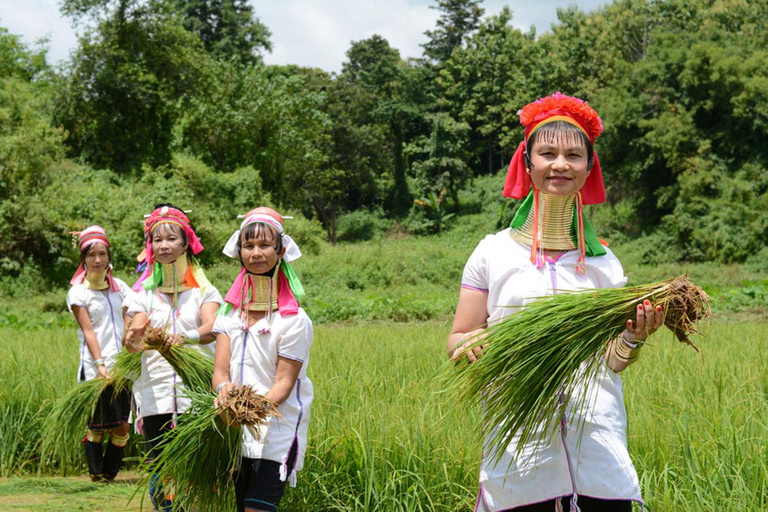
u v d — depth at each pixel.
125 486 5.95
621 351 2.81
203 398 3.63
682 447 4.58
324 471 4.83
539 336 2.66
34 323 20.56
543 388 2.68
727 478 4.14
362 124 70.38
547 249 3.02
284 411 3.76
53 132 32.75
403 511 4.53
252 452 3.67
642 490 4.12
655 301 2.60
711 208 43.22
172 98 39.84
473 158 76.25
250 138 42.22
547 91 62.31
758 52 44.59
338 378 6.67
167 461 3.63
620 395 2.93
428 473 4.64
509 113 67.69
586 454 2.75
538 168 2.96
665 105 46.19
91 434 6.12
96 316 6.26
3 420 6.63
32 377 7.33
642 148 45.94
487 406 2.84
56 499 5.50
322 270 34.12
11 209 28.97
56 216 29.42
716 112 45.84
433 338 12.07
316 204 63.75
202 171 36.38
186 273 4.97
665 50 46.41
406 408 5.51
